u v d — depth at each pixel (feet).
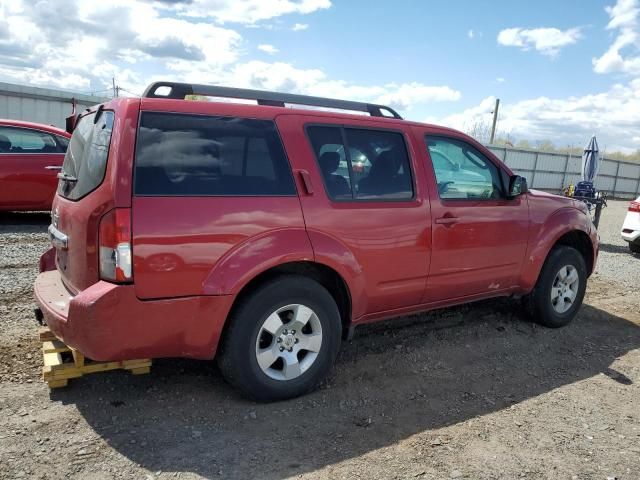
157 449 9.45
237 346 10.61
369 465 9.36
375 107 13.91
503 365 14.23
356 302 12.34
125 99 10.10
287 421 10.66
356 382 12.60
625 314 19.70
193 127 10.39
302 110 11.96
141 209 9.49
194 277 9.96
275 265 10.76
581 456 10.02
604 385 13.33
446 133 14.46
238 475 8.87
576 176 116.16
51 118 64.75
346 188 12.16
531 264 16.12
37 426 9.95
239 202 10.48
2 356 12.62
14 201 28.40
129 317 9.52
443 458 9.70
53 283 11.73
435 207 13.61
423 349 14.90
